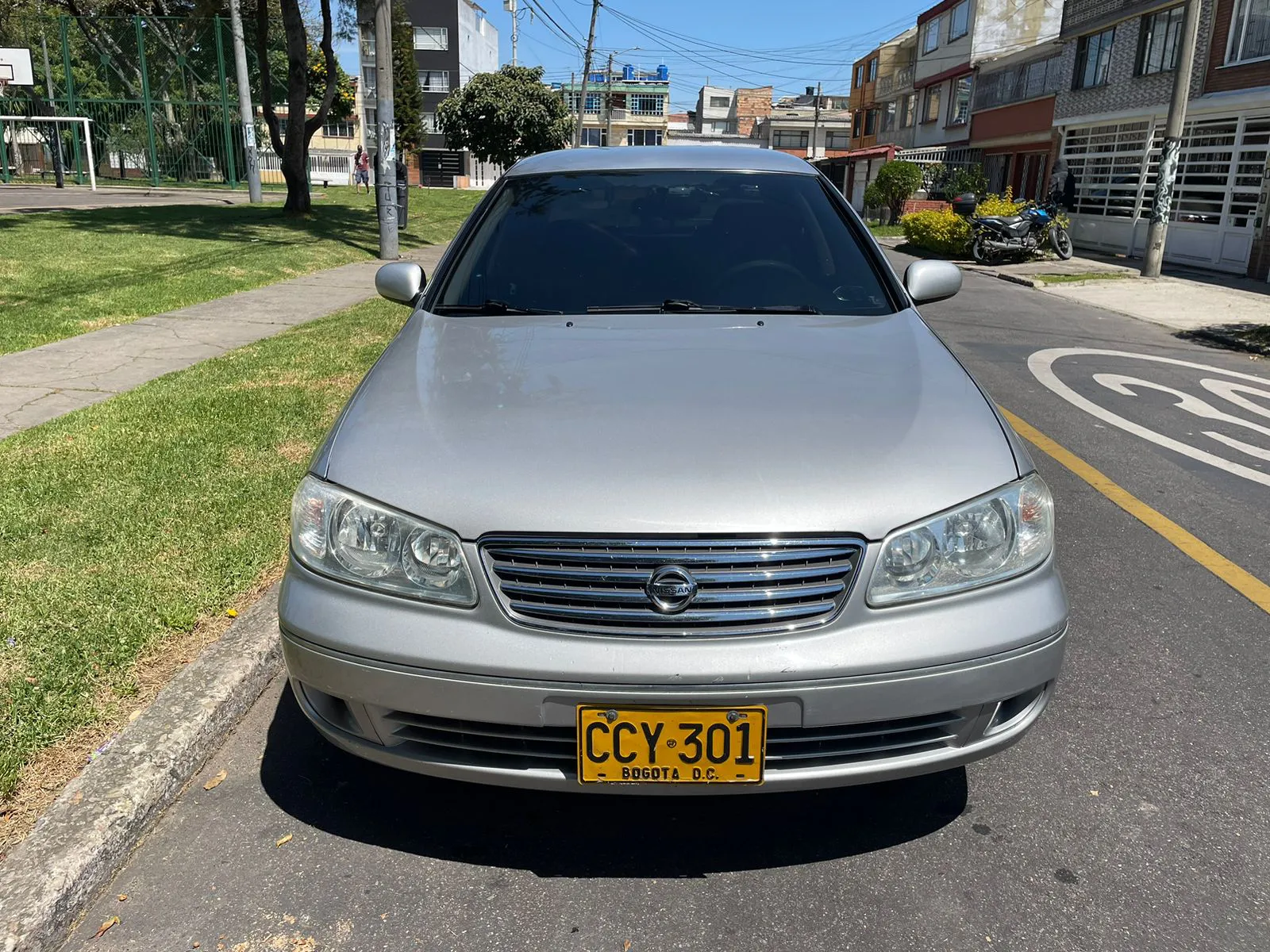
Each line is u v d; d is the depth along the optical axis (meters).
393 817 2.48
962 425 2.33
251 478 4.46
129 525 3.91
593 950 2.05
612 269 3.27
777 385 2.46
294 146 19.47
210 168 32.06
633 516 2.00
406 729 2.15
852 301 3.18
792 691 1.98
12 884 2.09
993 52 32.88
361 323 8.51
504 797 2.56
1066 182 21.75
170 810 2.49
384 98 13.98
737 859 2.33
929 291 3.37
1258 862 2.31
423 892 2.22
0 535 3.79
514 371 2.56
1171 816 2.48
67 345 7.49
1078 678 3.16
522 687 2.00
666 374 2.52
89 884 2.17
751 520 2.00
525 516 2.02
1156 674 3.19
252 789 2.58
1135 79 19.53
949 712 2.11
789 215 3.51
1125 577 3.96
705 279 3.23
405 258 14.39
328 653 2.11
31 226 14.92
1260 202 15.30
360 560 2.12
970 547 2.11
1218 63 16.81
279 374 6.46
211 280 10.84
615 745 2.00
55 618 3.17
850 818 2.48
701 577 1.98
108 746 2.55
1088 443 5.91
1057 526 4.51
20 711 2.68
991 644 2.07
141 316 8.77
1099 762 2.71
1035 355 8.88
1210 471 5.38
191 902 2.19
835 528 2.01
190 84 31.06
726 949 2.05
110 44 30.72
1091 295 13.45
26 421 5.37
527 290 3.21
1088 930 2.10
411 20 56.09
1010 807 2.52
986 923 2.12
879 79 45.78
